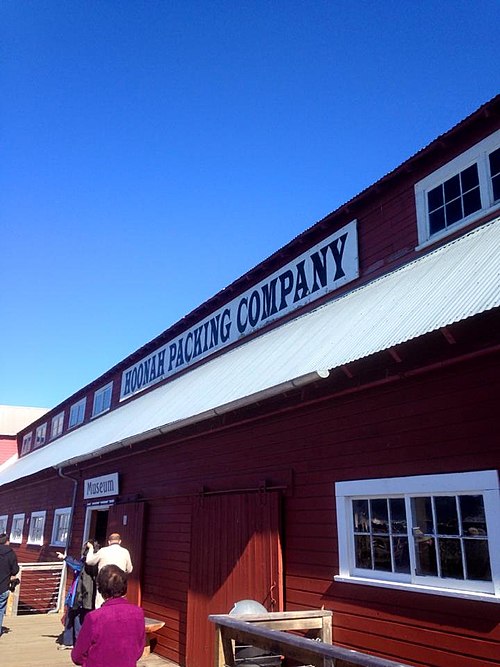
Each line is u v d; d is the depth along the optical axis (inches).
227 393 326.6
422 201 322.7
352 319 285.1
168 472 414.0
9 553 417.7
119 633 166.6
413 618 213.3
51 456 727.1
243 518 315.9
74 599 372.2
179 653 351.3
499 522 192.7
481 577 198.1
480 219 287.1
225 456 350.3
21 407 1333.7
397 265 327.9
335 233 376.2
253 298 444.8
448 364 219.8
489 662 185.3
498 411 203.3
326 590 255.3
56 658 355.3
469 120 299.1
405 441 235.1
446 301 218.4
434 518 218.5
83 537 561.0
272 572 284.5
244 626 198.8
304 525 277.0
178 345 552.7
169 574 382.3
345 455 262.8
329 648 160.4
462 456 211.5
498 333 202.4
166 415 399.2
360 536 249.6
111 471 521.0
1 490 946.1
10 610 531.5
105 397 730.2
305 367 263.6
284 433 304.5
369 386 252.8
